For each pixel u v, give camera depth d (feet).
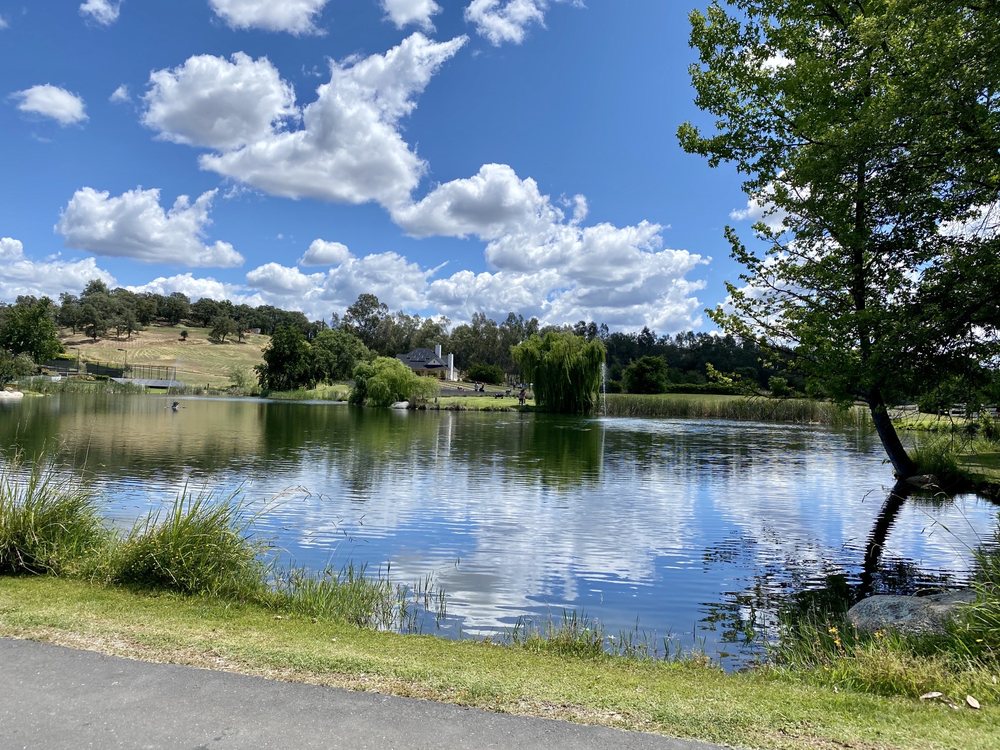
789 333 55.52
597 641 20.26
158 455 71.41
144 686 12.72
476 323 517.14
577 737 11.28
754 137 59.11
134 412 140.56
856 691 15.35
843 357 47.39
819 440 112.37
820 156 46.06
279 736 10.77
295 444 87.35
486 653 17.65
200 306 592.19
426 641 18.70
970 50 31.07
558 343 195.21
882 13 44.68
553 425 139.13
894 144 39.09
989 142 34.99
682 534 41.04
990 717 13.17
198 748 10.24
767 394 57.62
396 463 71.41
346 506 46.73
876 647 18.34
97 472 58.13
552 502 50.62
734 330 58.90
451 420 150.41
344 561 32.63
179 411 152.25
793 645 21.84
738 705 13.35
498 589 28.84
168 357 424.05
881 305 48.03
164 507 42.70
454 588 28.66
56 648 14.76
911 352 42.22
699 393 298.97
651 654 21.56
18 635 15.66
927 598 23.07
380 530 39.52
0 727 10.74
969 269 38.73
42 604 18.76
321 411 172.55
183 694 12.39
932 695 14.53
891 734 12.00
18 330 272.92
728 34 60.44
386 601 25.73
